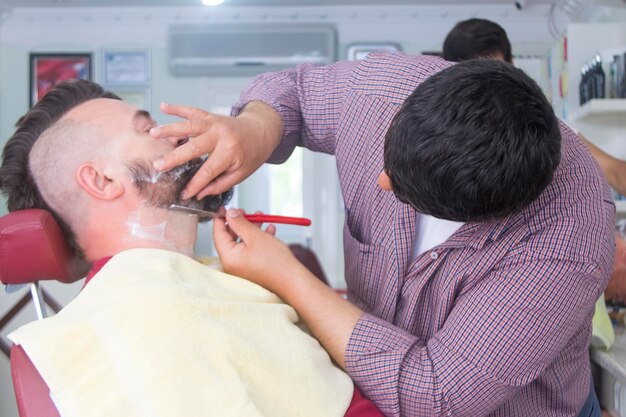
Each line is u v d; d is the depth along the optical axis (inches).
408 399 36.7
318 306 38.9
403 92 43.7
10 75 192.5
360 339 37.6
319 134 48.8
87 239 41.8
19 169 41.5
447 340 36.6
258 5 189.9
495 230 37.0
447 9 189.8
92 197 40.8
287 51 191.6
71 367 31.9
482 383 35.4
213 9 191.0
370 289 46.4
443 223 41.3
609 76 92.4
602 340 66.1
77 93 42.9
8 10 187.3
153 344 33.1
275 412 34.7
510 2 186.1
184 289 35.6
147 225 41.6
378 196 44.5
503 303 35.0
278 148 48.7
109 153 40.7
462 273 38.4
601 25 95.6
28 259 39.4
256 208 211.9
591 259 34.4
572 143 38.7
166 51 193.8
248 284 39.8
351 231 47.9
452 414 36.4
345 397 37.2
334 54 192.2
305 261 96.8
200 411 32.4
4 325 68.1
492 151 29.8
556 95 103.9
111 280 36.3
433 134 30.5
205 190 40.1
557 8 185.8
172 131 36.9
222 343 34.3
